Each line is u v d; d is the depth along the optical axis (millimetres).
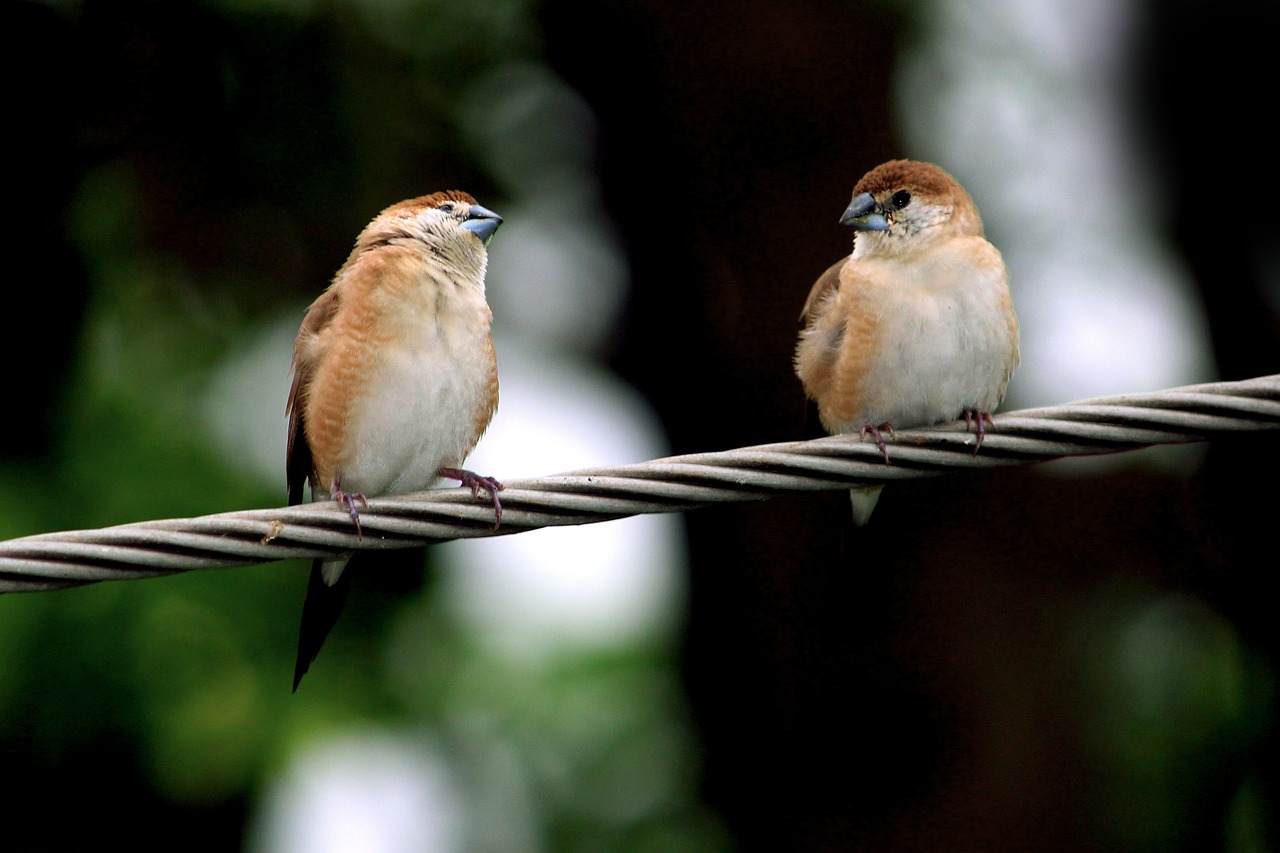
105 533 7137
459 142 13617
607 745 12008
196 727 10953
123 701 10898
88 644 10859
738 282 13336
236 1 12711
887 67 12922
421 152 13359
